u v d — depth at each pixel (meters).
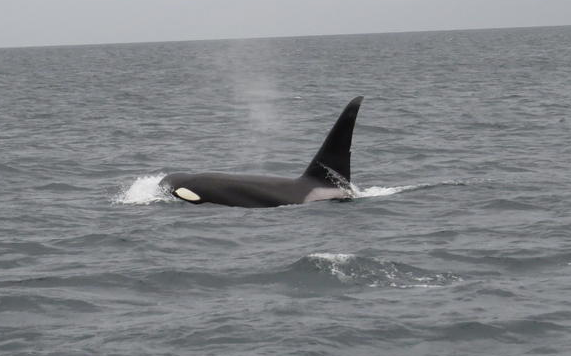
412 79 144.25
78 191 44.41
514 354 20.55
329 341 21.25
